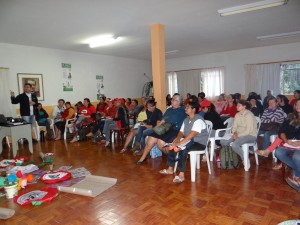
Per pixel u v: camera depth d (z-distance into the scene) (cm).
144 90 938
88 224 196
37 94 613
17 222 202
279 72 721
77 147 483
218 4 341
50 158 362
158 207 220
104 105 614
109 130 479
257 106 520
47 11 348
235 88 804
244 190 250
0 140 423
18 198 243
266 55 737
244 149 308
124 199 239
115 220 200
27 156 423
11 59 565
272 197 232
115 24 426
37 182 292
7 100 556
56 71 655
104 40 552
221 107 598
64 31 464
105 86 793
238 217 198
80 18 385
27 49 593
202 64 865
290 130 261
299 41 666
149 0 317
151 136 343
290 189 249
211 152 355
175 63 930
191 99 289
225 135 351
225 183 271
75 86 704
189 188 260
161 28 432
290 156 257
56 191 256
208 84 855
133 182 283
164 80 439
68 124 584
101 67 777
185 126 297
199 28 478
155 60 430
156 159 376
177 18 402
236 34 547
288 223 156
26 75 592
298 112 258
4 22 396
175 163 309
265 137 355
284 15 412
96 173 320
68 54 682
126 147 432
